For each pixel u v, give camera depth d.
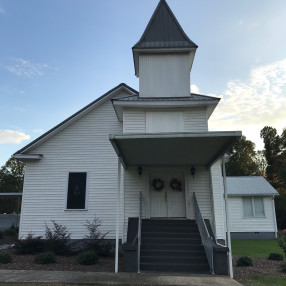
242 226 20.05
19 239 11.70
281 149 43.03
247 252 12.68
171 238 9.57
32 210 12.42
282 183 40.31
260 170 51.38
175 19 13.65
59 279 6.75
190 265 8.27
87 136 13.27
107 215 12.30
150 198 11.59
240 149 50.03
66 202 12.50
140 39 13.22
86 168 12.88
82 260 8.98
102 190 12.60
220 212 12.15
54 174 12.84
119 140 7.73
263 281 7.02
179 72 12.69
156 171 11.72
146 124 11.70
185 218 11.27
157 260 8.62
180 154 9.58
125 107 11.85
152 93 12.42
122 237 10.83
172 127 11.69
